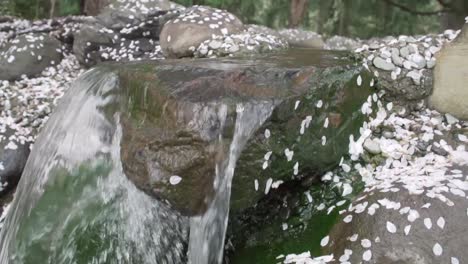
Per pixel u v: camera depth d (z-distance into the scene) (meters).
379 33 3.56
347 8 3.61
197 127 1.25
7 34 2.61
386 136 1.44
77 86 1.54
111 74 1.46
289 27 3.38
